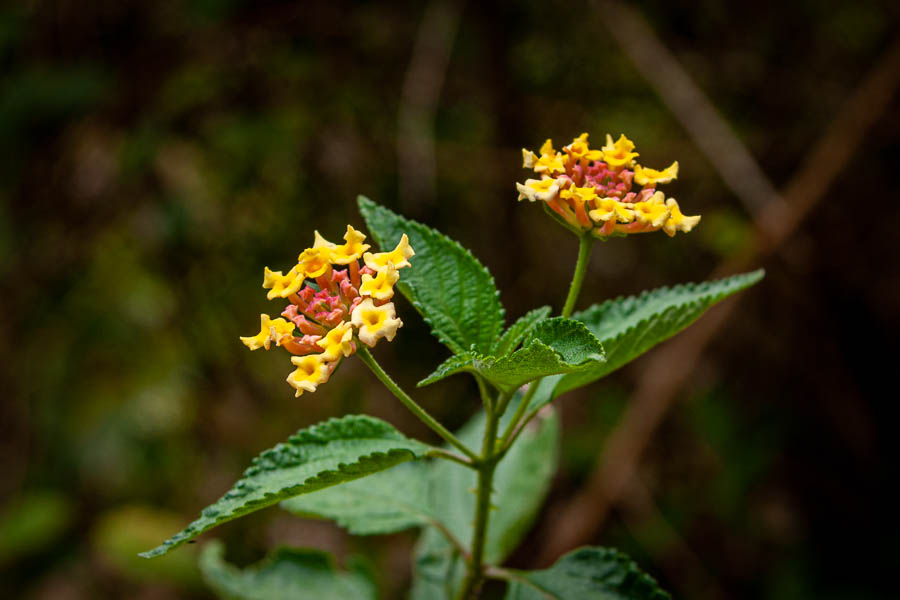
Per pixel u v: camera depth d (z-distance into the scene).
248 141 0.66
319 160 0.66
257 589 0.39
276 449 0.34
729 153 0.59
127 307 0.70
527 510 0.38
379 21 0.65
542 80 0.68
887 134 0.58
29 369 0.70
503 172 0.67
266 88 0.65
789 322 0.62
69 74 0.64
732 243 0.65
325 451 0.34
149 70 0.64
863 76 0.66
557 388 0.35
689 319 0.35
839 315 0.62
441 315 0.35
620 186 0.35
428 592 0.38
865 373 0.63
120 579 0.63
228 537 0.63
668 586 0.58
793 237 0.60
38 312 0.70
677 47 0.68
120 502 0.68
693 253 0.68
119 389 0.71
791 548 0.61
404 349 0.66
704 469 0.63
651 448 0.63
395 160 0.66
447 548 0.38
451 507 0.39
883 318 0.61
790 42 0.67
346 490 0.37
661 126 0.69
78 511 0.68
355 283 0.34
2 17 0.65
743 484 0.62
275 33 0.64
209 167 0.67
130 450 0.70
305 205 0.67
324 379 0.32
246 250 0.68
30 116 0.63
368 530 0.37
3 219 0.66
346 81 0.65
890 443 0.63
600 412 0.64
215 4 0.64
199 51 0.64
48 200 0.66
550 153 0.35
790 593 0.59
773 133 0.68
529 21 0.66
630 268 0.68
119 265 0.69
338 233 0.67
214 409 0.69
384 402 0.65
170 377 0.70
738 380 0.65
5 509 0.68
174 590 0.63
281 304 0.69
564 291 0.68
